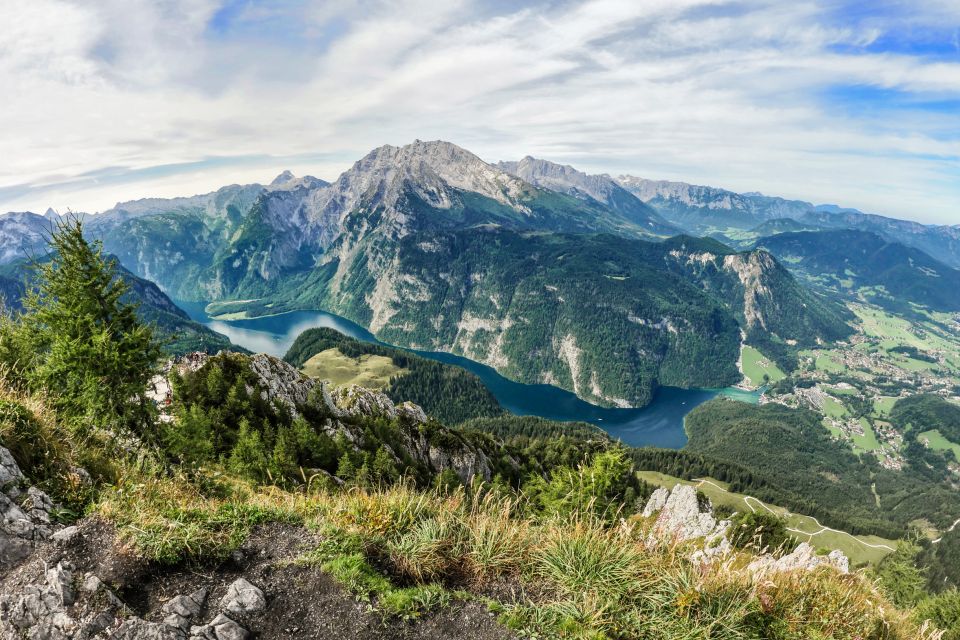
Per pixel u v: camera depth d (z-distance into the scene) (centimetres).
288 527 927
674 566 859
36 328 1797
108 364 1650
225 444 4350
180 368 6050
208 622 692
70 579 706
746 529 1038
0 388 1215
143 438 1739
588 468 2836
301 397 6981
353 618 731
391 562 878
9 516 784
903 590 3741
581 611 777
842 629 849
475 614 769
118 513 839
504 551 901
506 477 8900
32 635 652
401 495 1039
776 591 859
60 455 994
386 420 8000
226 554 812
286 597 757
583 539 914
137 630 655
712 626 746
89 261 1769
